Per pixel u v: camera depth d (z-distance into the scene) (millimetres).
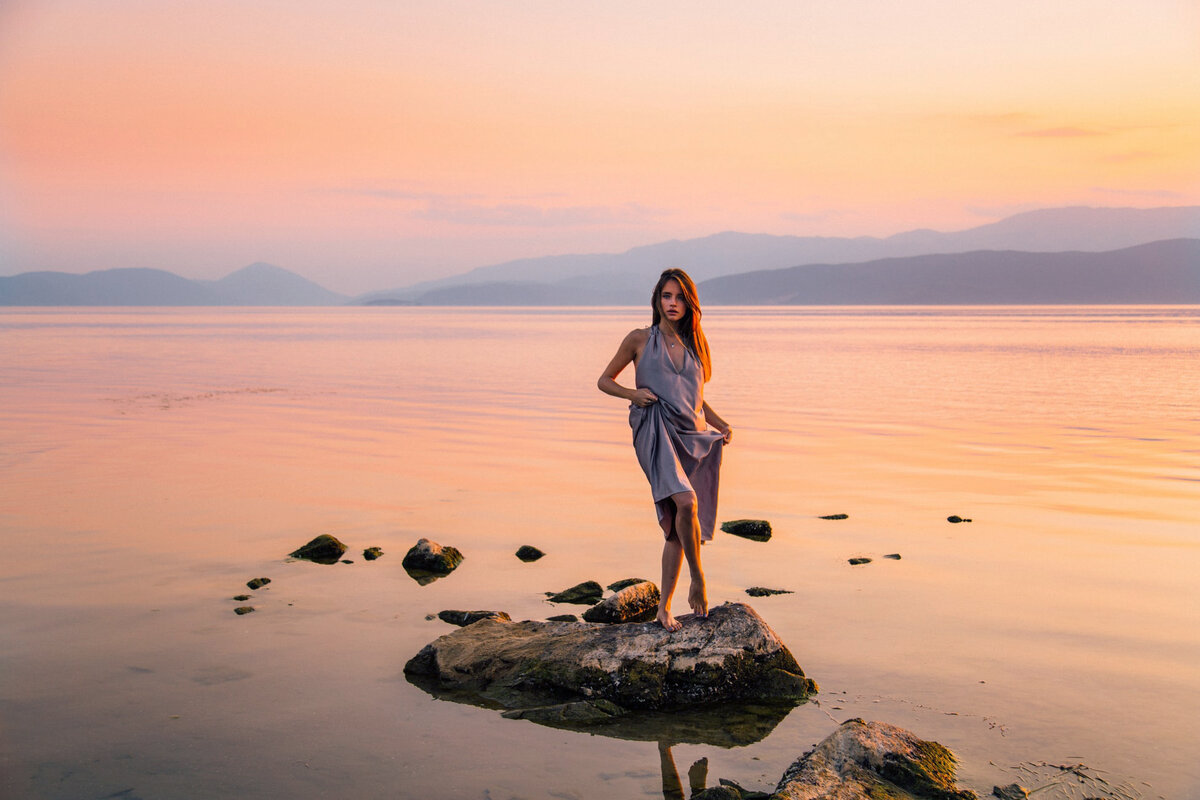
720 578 7316
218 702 4801
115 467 12914
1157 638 5812
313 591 6953
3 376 31047
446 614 6332
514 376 31484
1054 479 12102
